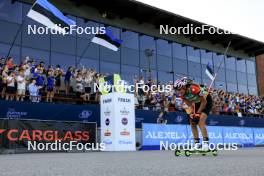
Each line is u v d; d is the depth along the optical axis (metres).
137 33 22.41
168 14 21.95
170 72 23.80
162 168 4.30
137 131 16.09
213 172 3.71
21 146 11.26
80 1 19.67
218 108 21.08
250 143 18.91
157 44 23.36
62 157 8.03
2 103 12.60
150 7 21.00
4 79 13.30
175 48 24.34
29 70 14.52
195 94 8.21
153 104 18.12
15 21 17.27
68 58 18.94
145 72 22.34
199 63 25.75
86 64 19.62
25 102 13.18
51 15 13.81
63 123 12.36
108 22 21.03
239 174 3.48
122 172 3.80
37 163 5.59
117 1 20.05
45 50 18.06
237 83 28.33
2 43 16.69
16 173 3.80
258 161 5.63
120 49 21.30
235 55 28.48
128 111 13.66
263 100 25.98
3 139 10.88
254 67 30.14
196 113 8.18
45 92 14.99
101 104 13.93
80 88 15.46
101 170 4.10
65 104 14.30
